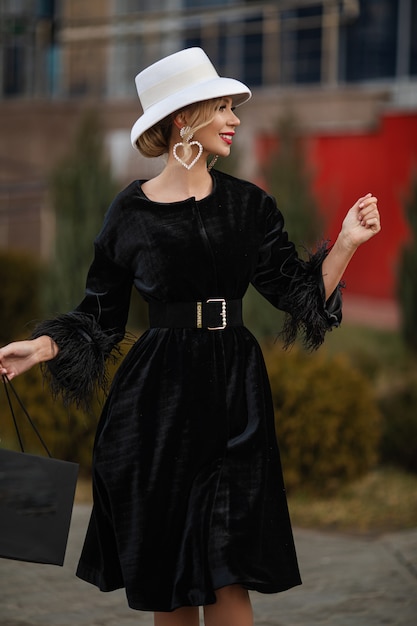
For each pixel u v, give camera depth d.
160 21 18.64
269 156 12.36
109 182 12.02
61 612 5.60
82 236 11.92
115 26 18.69
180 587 3.93
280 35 18.44
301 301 4.11
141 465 4.03
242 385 4.09
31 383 8.62
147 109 4.26
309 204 11.95
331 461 8.61
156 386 4.05
